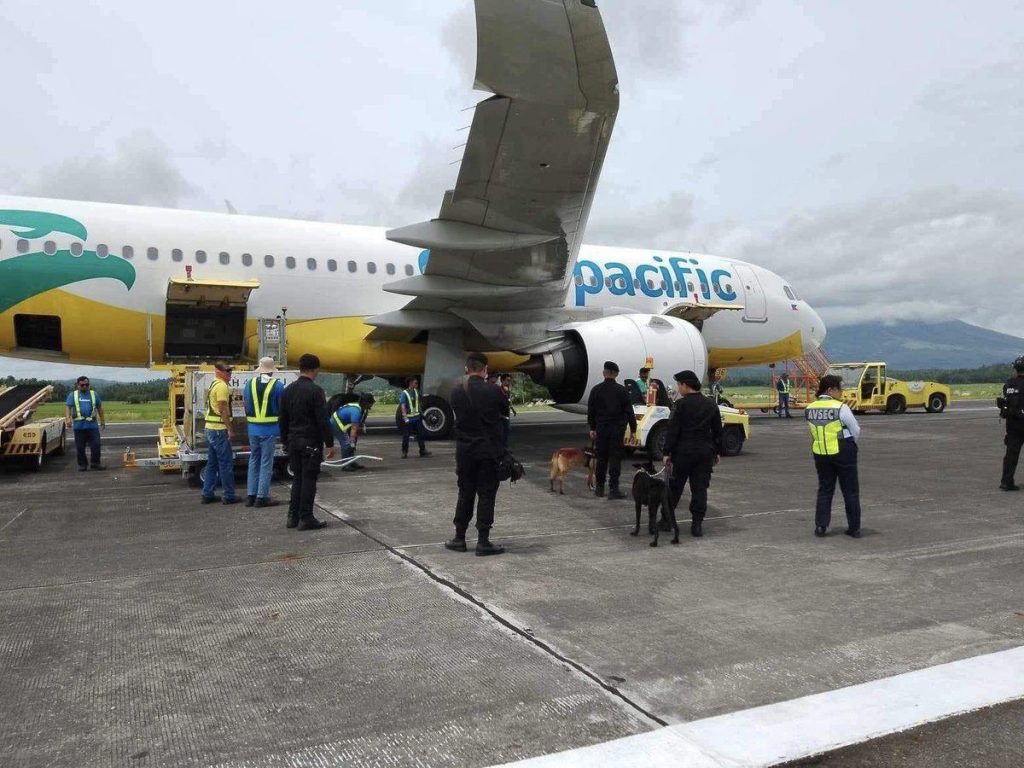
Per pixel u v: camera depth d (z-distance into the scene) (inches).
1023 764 108.1
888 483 389.7
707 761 108.7
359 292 570.9
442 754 111.3
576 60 322.7
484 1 293.0
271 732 118.3
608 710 126.0
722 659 149.0
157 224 515.5
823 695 131.9
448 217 411.2
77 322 495.5
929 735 117.1
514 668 144.1
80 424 444.5
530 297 516.1
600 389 340.2
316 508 311.7
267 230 549.3
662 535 265.1
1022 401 356.2
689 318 684.7
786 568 219.9
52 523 283.6
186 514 301.4
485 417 231.3
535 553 236.8
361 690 134.2
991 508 318.7
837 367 1177.4
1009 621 172.7
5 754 110.9
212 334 559.8
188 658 148.9
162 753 111.7
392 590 195.0
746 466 458.6
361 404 564.7
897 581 206.2
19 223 475.8
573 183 393.4
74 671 142.6
